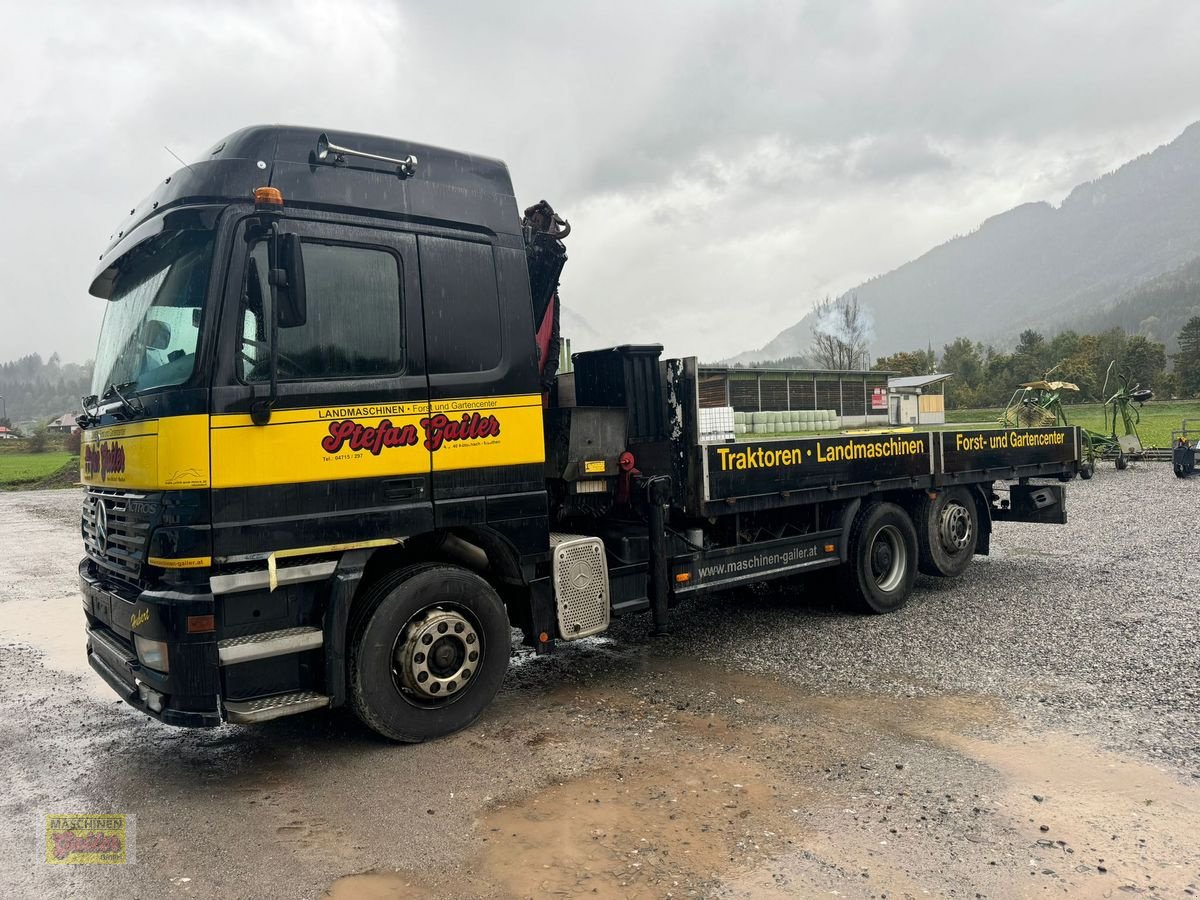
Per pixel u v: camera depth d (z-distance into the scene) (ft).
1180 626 21.35
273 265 12.33
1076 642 20.27
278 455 13.03
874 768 13.15
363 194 14.38
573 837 11.07
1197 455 65.10
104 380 15.66
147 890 10.00
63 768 14.19
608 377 19.53
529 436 16.25
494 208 16.26
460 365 15.33
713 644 21.34
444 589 14.76
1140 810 11.57
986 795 12.12
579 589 16.90
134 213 15.23
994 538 38.34
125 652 13.78
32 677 20.30
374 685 13.93
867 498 24.52
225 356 12.62
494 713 16.31
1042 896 9.46
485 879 10.05
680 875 10.02
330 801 12.46
